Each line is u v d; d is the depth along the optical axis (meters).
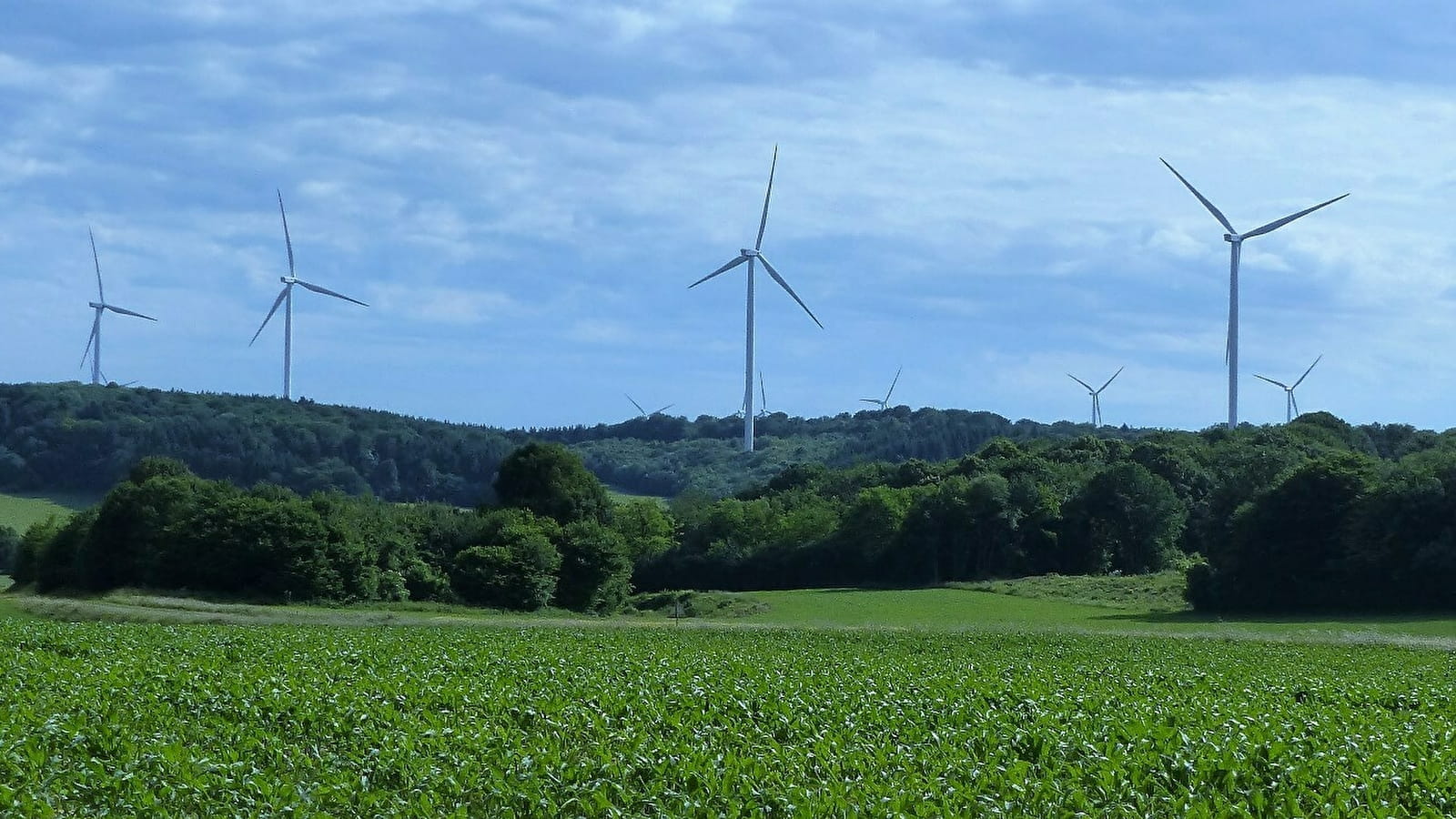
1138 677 39.75
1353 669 46.12
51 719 24.50
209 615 65.12
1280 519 96.44
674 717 27.00
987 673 38.81
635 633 58.84
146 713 26.89
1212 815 20.12
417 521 102.81
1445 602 90.62
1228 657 50.03
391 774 22.27
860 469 165.38
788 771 22.47
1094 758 23.31
